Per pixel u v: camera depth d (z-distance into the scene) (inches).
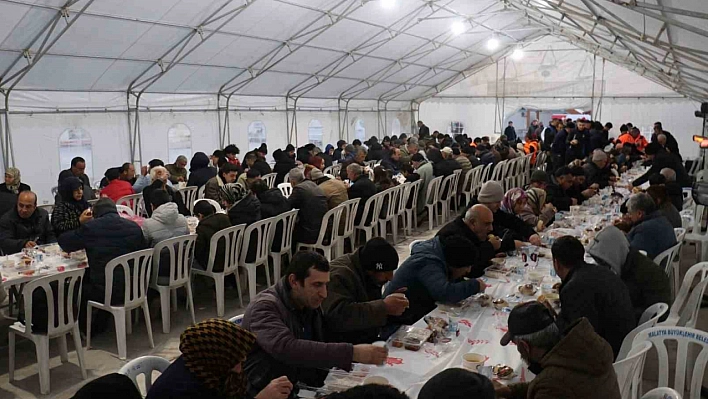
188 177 368.2
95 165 360.5
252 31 366.6
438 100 737.0
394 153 450.6
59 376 161.0
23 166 318.0
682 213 258.1
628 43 290.2
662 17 143.3
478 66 696.4
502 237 188.7
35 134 322.3
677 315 155.5
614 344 117.0
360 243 314.2
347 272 116.5
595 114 667.4
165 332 192.7
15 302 211.8
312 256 98.4
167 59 356.5
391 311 111.9
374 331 122.2
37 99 320.5
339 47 455.2
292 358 93.4
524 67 686.5
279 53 420.5
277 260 242.2
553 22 451.2
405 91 679.7
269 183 377.7
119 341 171.5
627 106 652.1
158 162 308.2
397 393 49.3
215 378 73.7
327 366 93.7
